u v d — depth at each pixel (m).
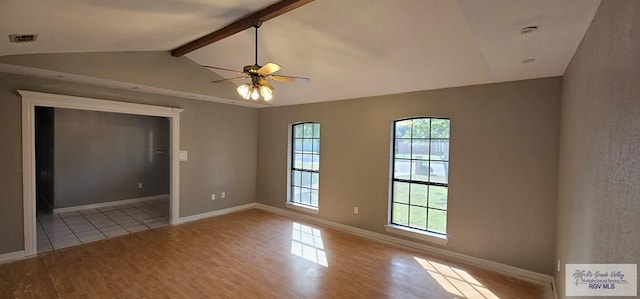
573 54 2.48
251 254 4.08
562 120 3.10
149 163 7.36
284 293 3.09
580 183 2.02
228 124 6.20
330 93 5.05
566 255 2.47
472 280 3.41
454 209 4.03
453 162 4.03
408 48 3.32
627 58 1.09
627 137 1.08
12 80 3.71
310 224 5.50
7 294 2.98
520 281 3.40
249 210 6.48
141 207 6.61
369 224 4.88
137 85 4.36
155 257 3.93
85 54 3.79
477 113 3.83
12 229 3.78
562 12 1.75
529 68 3.02
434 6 2.60
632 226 1.01
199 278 3.38
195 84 4.95
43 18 2.40
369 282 3.35
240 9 2.89
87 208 6.39
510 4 1.70
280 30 3.49
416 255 4.12
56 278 3.32
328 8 2.92
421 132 4.43
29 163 3.86
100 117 6.55
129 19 2.75
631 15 1.05
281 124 6.22
